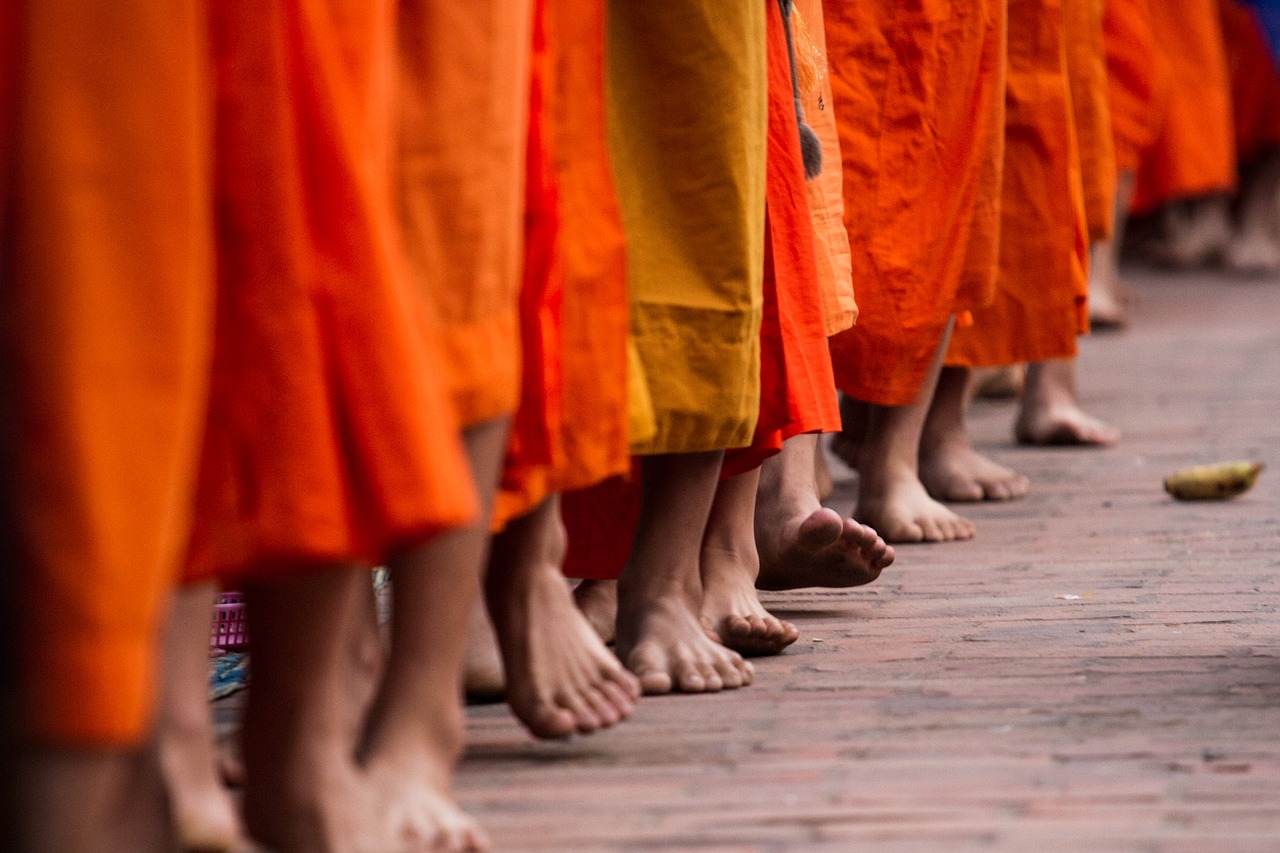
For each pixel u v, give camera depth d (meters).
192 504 4.70
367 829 5.25
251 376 4.66
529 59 6.04
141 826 4.77
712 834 5.73
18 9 4.25
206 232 4.43
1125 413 17.89
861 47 10.76
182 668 5.57
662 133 7.23
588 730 6.80
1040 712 7.25
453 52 5.35
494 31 5.44
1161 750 6.64
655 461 7.88
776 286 7.98
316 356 4.66
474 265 5.45
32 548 4.11
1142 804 5.98
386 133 4.98
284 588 5.09
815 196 9.27
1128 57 23.09
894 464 11.90
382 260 4.73
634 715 7.34
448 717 5.66
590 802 6.10
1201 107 30.56
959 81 10.84
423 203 5.34
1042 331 12.95
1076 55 13.73
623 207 7.16
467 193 5.41
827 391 8.28
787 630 8.41
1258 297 28.62
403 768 5.55
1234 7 32.66
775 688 7.80
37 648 4.11
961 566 10.93
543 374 6.15
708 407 7.34
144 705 4.14
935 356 11.72
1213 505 13.11
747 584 8.59
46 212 4.14
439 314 5.40
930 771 6.41
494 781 6.38
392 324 4.71
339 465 4.70
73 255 4.13
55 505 4.10
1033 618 9.29
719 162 7.23
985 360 13.02
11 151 4.24
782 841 5.64
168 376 4.23
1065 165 12.77
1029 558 11.16
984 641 8.72
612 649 8.64
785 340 8.01
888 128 10.82
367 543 4.75
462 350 5.45
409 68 5.32
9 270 4.21
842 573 9.13
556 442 6.39
